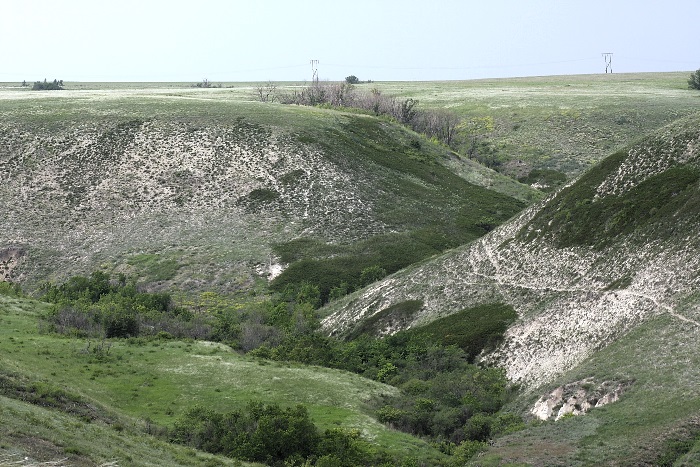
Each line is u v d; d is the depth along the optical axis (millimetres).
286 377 48594
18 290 68750
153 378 46906
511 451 35156
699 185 55281
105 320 56031
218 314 70062
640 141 65438
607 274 53844
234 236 88500
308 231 90000
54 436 29531
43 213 91188
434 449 40062
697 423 32688
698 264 47656
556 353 48500
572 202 64500
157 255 84750
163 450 34406
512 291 59375
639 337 43406
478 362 52531
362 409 44875
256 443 37188
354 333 64125
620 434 34031
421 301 64375
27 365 44469
